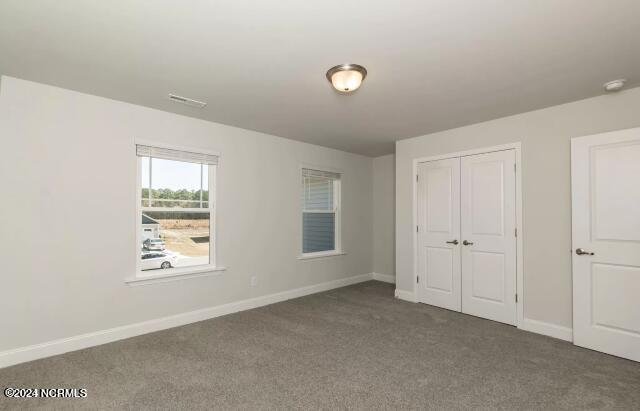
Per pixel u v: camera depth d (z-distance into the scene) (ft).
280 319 12.43
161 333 10.93
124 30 6.51
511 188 11.80
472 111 11.37
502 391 7.42
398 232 15.62
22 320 8.78
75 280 9.61
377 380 7.89
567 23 6.26
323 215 17.65
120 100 10.43
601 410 6.72
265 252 14.55
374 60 7.75
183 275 11.83
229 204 13.30
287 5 5.70
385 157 19.60
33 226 8.96
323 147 17.22
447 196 13.76
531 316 11.20
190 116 12.03
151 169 11.42
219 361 8.85
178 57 7.63
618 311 9.20
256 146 14.25
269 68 8.19
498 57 7.61
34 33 6.60
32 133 8.97
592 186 9.76
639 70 8.25
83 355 9.18
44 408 6.71
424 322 12.09
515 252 11.66
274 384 7.68
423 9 5.82
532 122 11.30
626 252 9.09
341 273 18.11
